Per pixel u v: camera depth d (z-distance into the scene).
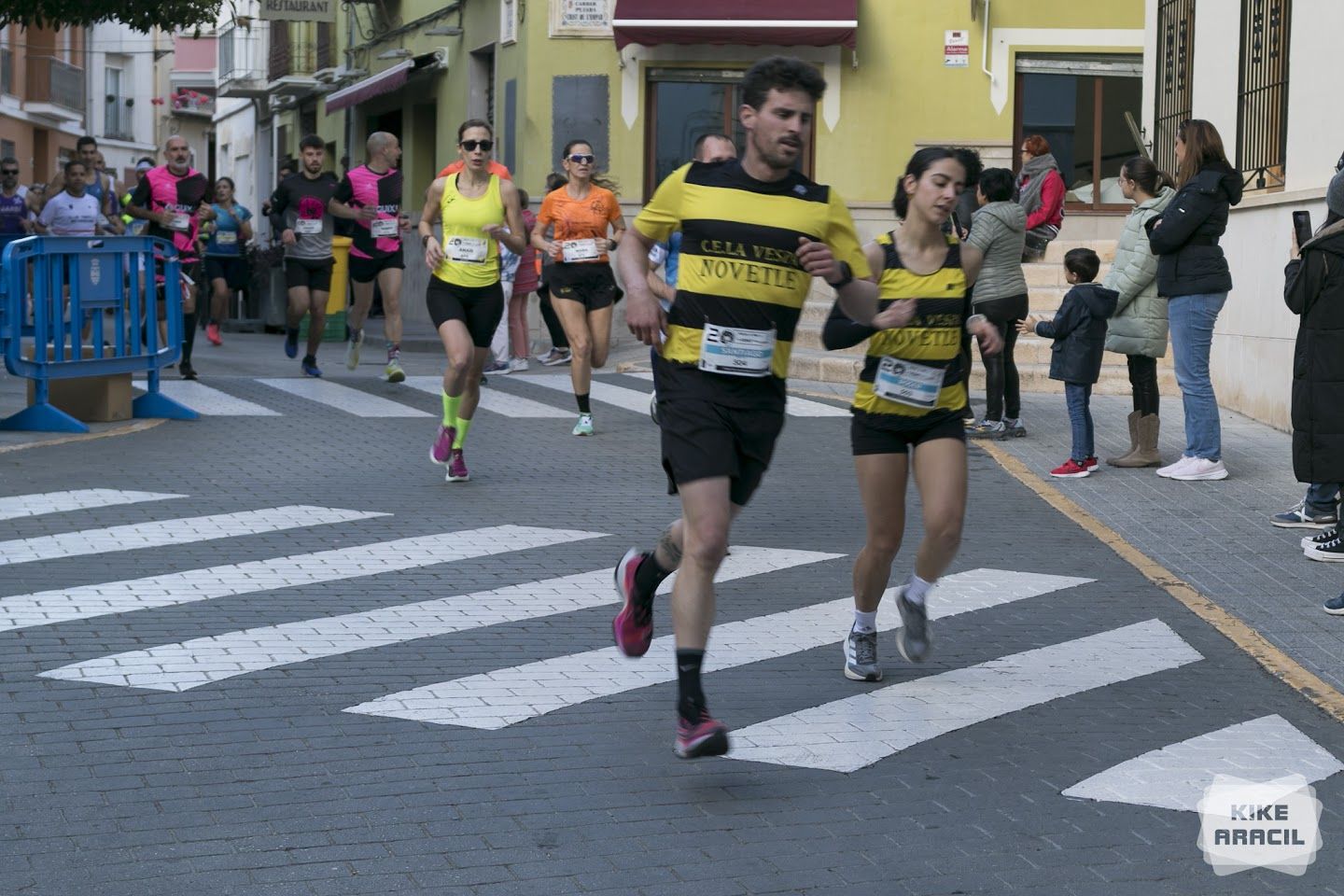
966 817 5.62
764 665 7.50
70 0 25.20
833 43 24.44
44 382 13.77
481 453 13.33
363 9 36.16
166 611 8.12
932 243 6.79
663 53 25.09
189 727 6.36
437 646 7.64
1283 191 15.04
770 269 5.92
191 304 17.64
